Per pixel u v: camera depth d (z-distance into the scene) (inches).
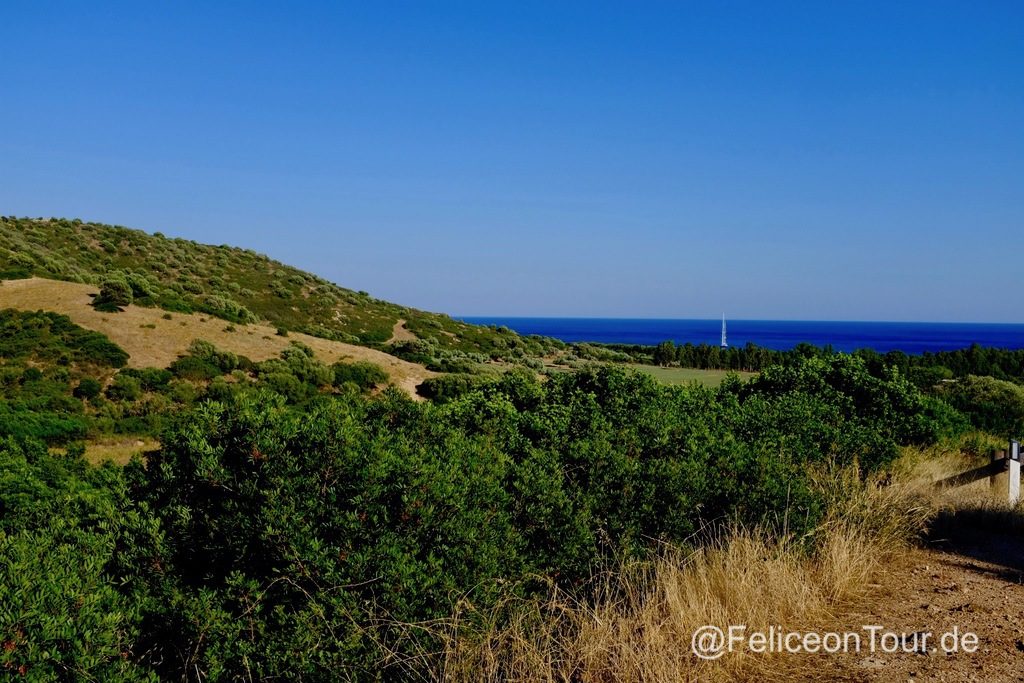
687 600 176.1
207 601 133.0
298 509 150.4
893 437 417.7
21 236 2134.6
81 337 1252.5
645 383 320.2
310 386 1279.5
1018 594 211.3
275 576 144.3
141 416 1040.2
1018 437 581.3
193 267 2394.2
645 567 190.7
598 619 160.2
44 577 123.2
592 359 2490.2
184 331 1417.3
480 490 178.7
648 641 154.0
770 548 214.5
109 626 118.6
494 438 226.1
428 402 209.3
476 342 2410.2
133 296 1520.7
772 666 159.2
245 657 129.8
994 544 275.4
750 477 250.2
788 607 190.5
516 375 326.3
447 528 161.2
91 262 2124.8
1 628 108.7
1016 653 165.0
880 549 248.1
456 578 155.3
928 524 292.8
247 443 156.2
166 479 156.4
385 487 159.3
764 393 437.1
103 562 136.0
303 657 132.7
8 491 271.1
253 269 2625.5
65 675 112.1
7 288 1466.5
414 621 144.9
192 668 133.3
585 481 215.5
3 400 964.0
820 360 489.7
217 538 149.9
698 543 219.8
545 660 151.6
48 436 857.5
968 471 345.4
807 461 310.3
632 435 241.0
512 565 169.3
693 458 241.1
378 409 198.5
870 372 504.7
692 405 327.9
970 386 705.6
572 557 185.2
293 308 2249.0
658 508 219.1
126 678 118.1
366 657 137.8
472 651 145.5
